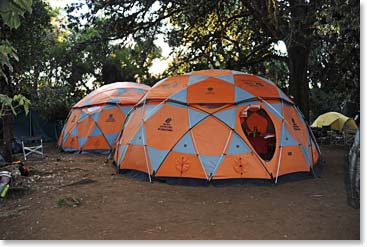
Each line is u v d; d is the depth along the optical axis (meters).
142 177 9.83
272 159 9.34
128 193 8.23
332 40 12.62
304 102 16.50
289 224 5.97
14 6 3.45
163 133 9.74
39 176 10.34
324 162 12.34
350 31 11.03
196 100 9.88
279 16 12.54
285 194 8.04
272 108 9.92
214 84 10.18
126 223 6.10
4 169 9.55
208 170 9.02
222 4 16.02
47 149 17.95
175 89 10.48
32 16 13.95
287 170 9.41
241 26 18.39
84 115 16.53
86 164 12.73
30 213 6.75
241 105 9.70
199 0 13.84
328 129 20.83
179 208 6.99
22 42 13.77
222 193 8.18
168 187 8.82
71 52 18.34
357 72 14.31
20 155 15.37
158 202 7.45
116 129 16.05
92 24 16.78
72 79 24.92
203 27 18.03
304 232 5.57
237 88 10.06
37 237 5.49
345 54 13.45
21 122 21.95
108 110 16.33
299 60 16.47
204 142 9.28
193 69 18.97
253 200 7.54
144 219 6.31
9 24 3.55
